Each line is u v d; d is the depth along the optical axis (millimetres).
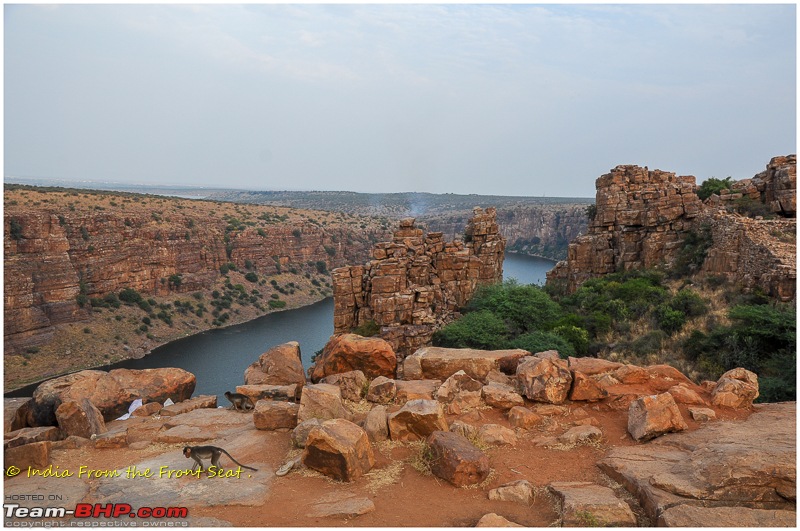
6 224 89188
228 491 9609
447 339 44781
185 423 13531
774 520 7797
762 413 12273
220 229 146375
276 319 128375
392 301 48094
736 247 45312
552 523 8383
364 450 10477
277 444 11875
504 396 13391
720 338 33719
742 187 55062
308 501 9250
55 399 13672
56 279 94500
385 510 8914
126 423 13867
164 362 92688
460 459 9812
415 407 11781
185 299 122062
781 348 31719
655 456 10352
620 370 14148
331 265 175625
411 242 55344
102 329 98375
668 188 57688
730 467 8828
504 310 48219
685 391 12992
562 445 11398
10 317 85438
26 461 10891
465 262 55719
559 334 41562
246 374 16125
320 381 14875
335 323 51375
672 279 52125
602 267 62312
